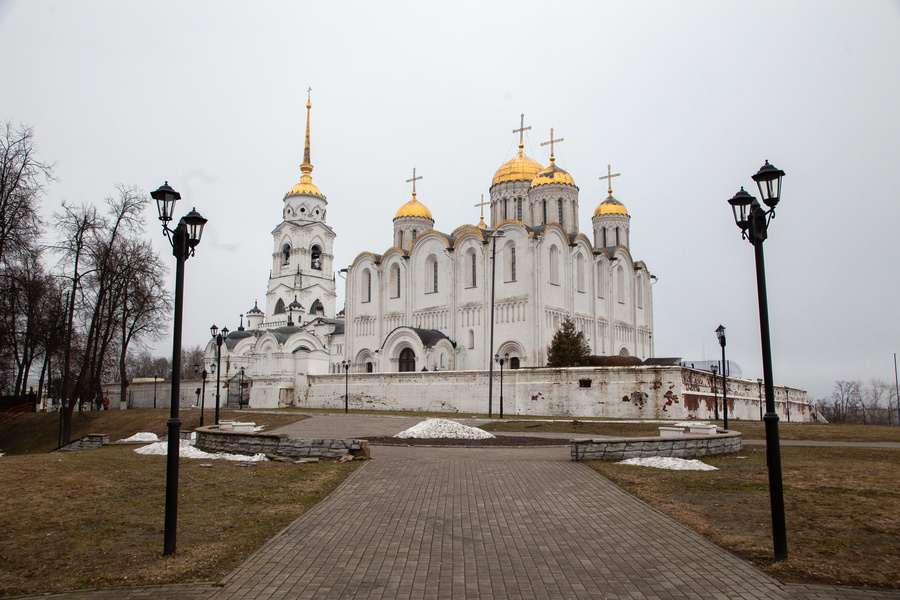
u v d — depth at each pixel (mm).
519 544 11445
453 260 68500
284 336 76750
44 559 10500
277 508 13953
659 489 15852
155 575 9766
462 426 28984
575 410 45625
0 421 56312
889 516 12773
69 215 49844
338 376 60312
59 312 49344
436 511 13867
